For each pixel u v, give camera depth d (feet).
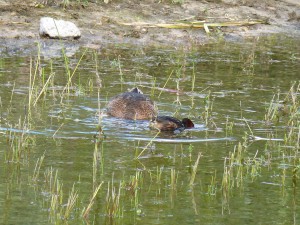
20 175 48.70
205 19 110.01
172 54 91.45
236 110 67.51
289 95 72.84
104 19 101.86
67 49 89.51
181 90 74.23
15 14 97.40
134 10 107.45
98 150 54.49
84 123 61.41
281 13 119.55
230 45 99.81
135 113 64.59
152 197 46.14
